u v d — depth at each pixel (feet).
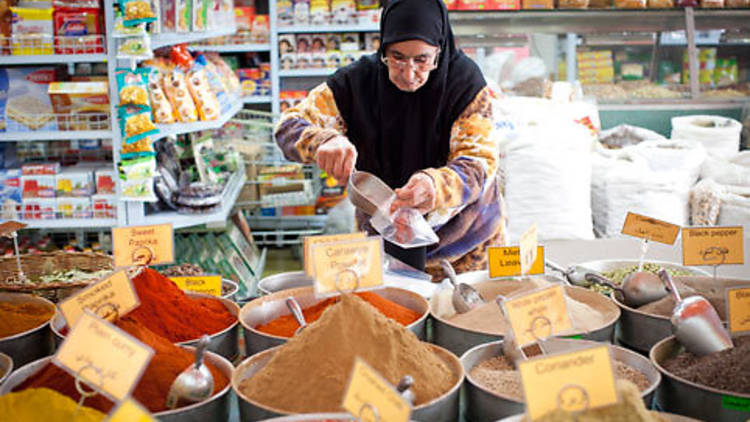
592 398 3.37
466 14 13.80
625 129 13.70
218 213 12.17
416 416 3.71
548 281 6.01
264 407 3.72
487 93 6.47
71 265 7.73
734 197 11.38
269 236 18.11
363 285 4.69
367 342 4.05
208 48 15.75
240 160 15.52
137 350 3.60
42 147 13.00
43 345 4.96
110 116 11.59
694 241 5.82
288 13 17.37
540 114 11.50
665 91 14.55
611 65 14.76
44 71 11.64
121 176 11.34
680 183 11.46
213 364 4.44
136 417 3.09
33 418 3.57
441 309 5.49
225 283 6.41
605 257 8.21
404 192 5.46
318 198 17.98
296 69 17.78
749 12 14.07
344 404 3.25
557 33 14.02
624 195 11.21
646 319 5.00
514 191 10.73
